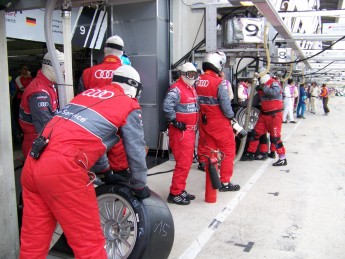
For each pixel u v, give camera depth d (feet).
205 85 16.43
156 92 24.75
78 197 7.24
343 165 23.49
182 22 26.73
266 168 22.36
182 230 12.92
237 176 20.35
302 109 59.88
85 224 7.39
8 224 9.47
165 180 19.25
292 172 21.42
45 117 11.00
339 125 48.32
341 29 22.34
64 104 9.70
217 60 16.66
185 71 14.94
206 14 21.43
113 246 9.77
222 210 14.88
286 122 51.72
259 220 13.89
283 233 12.74
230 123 16.81
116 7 24.94
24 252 7.57
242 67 34.30
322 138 36.06
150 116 25.03
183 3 26.66
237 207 15.26
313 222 13.74
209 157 15.61
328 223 13.65
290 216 14.33
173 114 14.76
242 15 22.07
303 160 24.95
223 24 22.62
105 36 24.13
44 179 7.12
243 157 24.43
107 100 7.97
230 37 21.48
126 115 7.99
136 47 24.95
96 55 24.45
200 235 12.52
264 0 12.46
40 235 7.57
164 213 9.64
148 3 24.16
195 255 11.12
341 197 16.76
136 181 8.86
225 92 16.01
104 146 7.77
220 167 17.33
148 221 9.14
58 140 7.28
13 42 23.29
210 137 16.94
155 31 24.31
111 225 10.00
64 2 9.32
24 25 17.65
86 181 7.43
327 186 18.54
